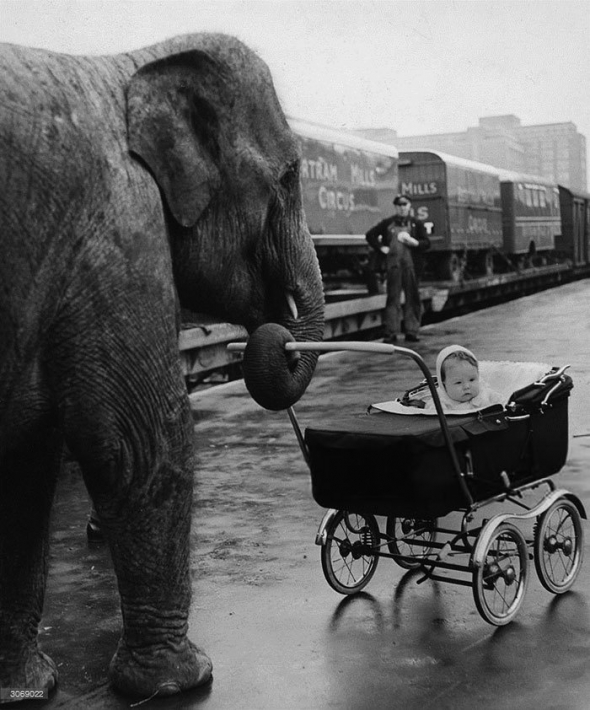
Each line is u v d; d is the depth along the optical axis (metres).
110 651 4.67
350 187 21.92
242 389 12.82
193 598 5.30
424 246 17.97
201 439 9.71
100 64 3.82
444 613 5.02
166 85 3.89
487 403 5.17
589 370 13.39
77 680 4.35
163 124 3.82
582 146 85.44
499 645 4.61
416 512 4.64
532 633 4.74
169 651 4.15
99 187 3.58
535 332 18.53
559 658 4.46
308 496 7.44
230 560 5.93
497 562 4.84
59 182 3.45
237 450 9.17
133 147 3.72
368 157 23.09
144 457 3.82
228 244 4.23
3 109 3.35
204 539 6.38
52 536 6.60
